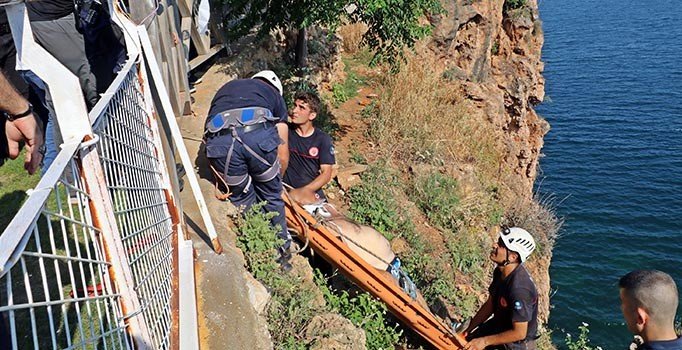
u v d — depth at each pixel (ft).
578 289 69.72
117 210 7.97
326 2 26.12
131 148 9.40
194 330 10.26
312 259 19.69
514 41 55.98
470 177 32.19
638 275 11.52
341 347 13.66
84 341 5.81
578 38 279.69
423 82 38.22
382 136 30.53
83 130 6.64
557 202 102.27
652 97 170.09
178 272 11.44
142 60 11.26
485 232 29.45
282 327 13.25
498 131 44.06
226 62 28.50
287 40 33.99
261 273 14.17
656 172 114.93
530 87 56.29
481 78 51.16
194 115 22.35
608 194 105.29
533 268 36.01
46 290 5.13
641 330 11.39
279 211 16.02
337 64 37.76
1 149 9.38
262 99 15.38
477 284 25.45
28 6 12.50
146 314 8.44
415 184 28.50
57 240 11.93
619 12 342.44
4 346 5.80
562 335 59.93
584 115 158.71
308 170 19.51
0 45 10.91
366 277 17.62
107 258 7.09
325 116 31.58
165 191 11.97
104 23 13.89
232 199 16.07
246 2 28.02
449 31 45.29
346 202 24.58
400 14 27.86
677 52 225.76
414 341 19.97
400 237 24.27
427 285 23.20
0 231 13.76
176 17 21.97
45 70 6.39
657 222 92.48
